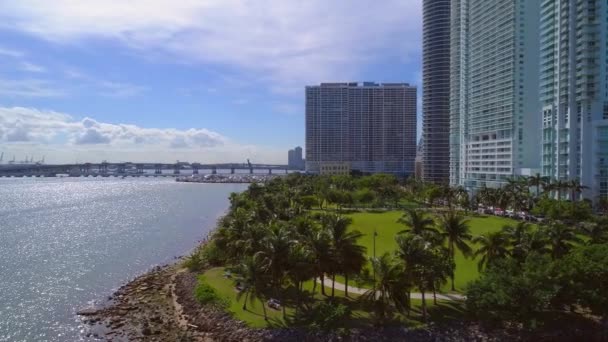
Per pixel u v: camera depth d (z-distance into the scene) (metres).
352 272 79.12
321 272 77.50
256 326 74.25
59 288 101.38
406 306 71.44
